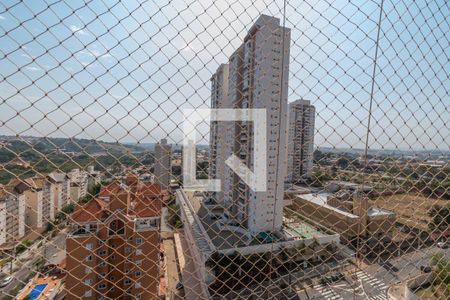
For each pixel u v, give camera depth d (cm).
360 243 8700
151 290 7094
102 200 6506
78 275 6297
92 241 6312
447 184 9150
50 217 5309
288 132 8000
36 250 5281
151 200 7006
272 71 6956
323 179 8138
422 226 9394
